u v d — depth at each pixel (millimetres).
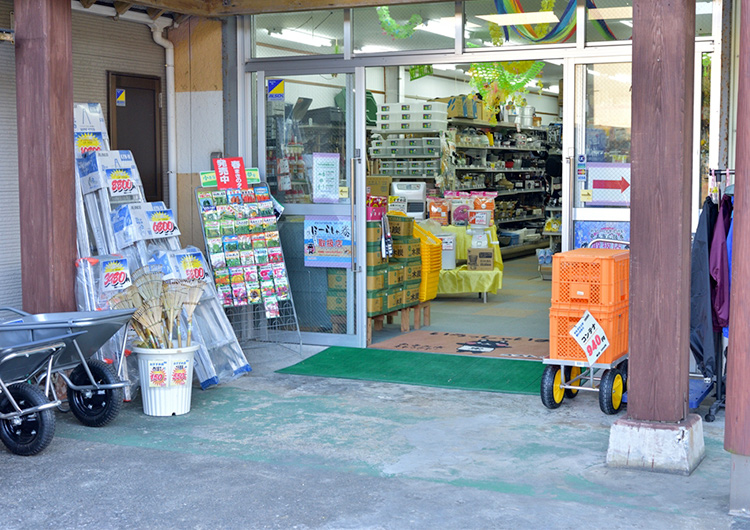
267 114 7328
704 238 4969
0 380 4391
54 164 5340
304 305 7355
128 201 6102
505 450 4543
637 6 4031
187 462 4379
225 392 5836
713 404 5168
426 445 4641
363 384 6035
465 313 9156
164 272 5844
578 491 3928
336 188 7148
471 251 9953
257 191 6906
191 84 7457
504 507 3738
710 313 4984
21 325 4559
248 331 7387
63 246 5422
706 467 4254
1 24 6137
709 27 5906
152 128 7387
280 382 6102
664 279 4117
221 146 7391
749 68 3584
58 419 5211
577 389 5465
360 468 4270
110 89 6941
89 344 4805
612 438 4254
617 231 6266
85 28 6730
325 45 7066
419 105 12492
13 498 3900
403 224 7812
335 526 3547
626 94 6211
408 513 3678
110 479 4137
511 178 15656
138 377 5707
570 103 6324
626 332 5336
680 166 4027
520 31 6469
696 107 5977
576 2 6273
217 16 7180
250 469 4266
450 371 6371
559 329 5215
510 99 13305
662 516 3629
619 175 6266
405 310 7980
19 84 5344
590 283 5098
